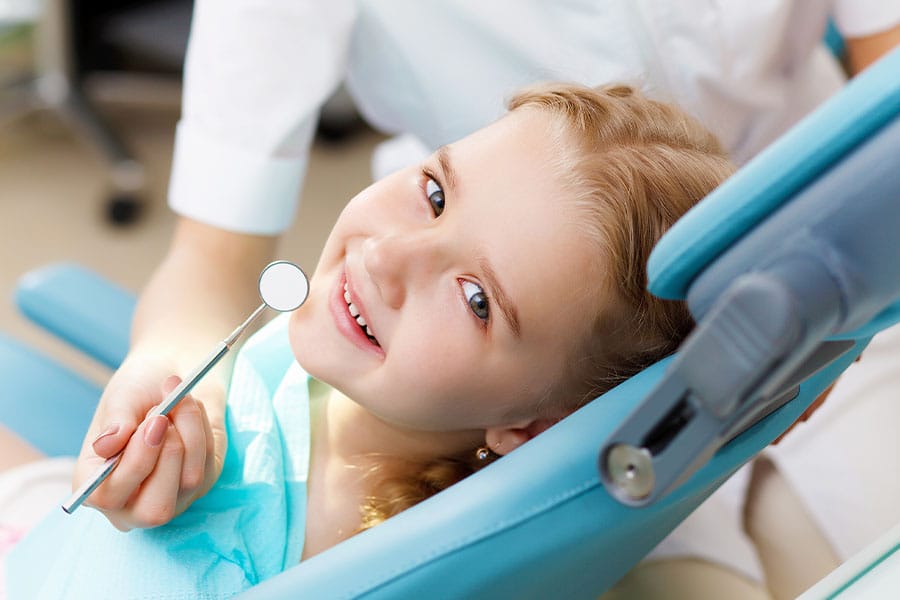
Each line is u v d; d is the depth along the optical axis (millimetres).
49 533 820
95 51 2516
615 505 567
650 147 786
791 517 1062
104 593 722
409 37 1060
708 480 590
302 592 571
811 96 1139
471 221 728
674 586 920
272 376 898
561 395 778
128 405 739
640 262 745
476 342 730
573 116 776
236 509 785
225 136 1010
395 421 772
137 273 2229
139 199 2369
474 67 1062
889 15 1031
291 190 1042
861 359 1111
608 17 1009
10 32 2414
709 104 1046
